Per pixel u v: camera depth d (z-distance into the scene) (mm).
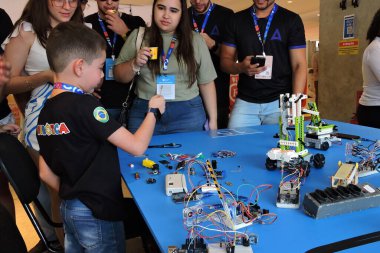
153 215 975
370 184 1085
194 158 1492
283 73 2500
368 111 2697
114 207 1234
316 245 797
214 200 1061
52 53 1194
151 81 2064
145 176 1312
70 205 1222
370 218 921
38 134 1236
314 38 16859
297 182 1105
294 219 927
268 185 1172
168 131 2135
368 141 1714
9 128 1818
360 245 756
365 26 3631
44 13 1796
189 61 2047
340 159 1437
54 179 1316
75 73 1199
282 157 1293
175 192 1110
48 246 1450
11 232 871
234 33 2551
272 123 2549
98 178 1194
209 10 2779
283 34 2428
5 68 1612
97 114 1150
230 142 1806
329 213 924
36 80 1775
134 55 2090
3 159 1299
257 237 820
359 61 3770
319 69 4359
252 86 2523
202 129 2236
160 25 1960
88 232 1225
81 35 1194
